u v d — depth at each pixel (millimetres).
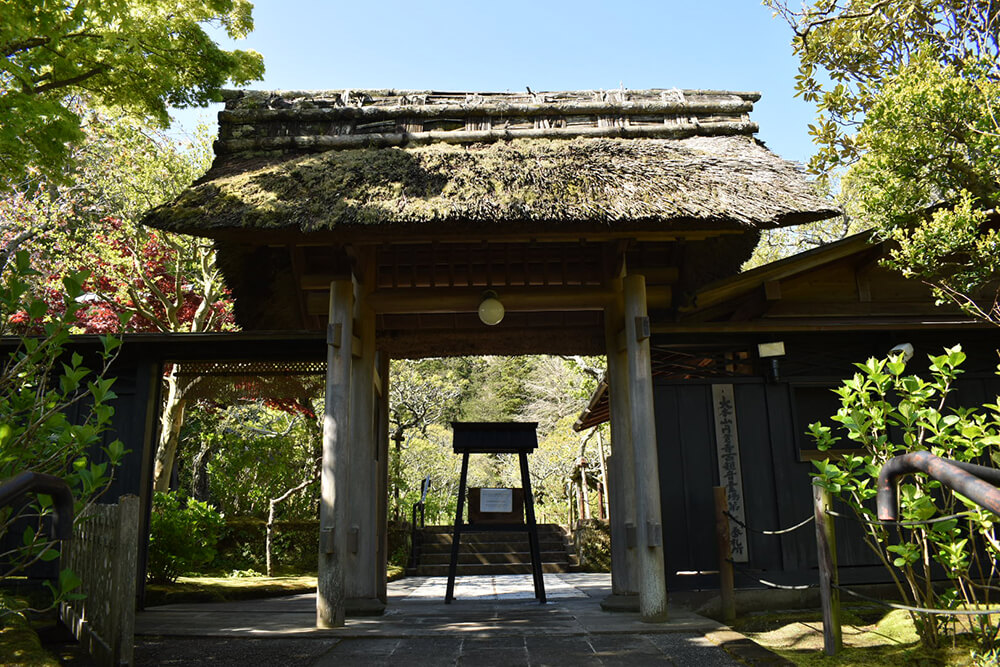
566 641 4203
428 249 6566
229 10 7273
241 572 10195
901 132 4832
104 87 6832
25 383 3088
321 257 6227
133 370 6461
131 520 3287
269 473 12172
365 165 5512
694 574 5809
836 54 7023
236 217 4895
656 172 5375
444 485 20781
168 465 10031
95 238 10766
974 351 6363
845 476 3869
